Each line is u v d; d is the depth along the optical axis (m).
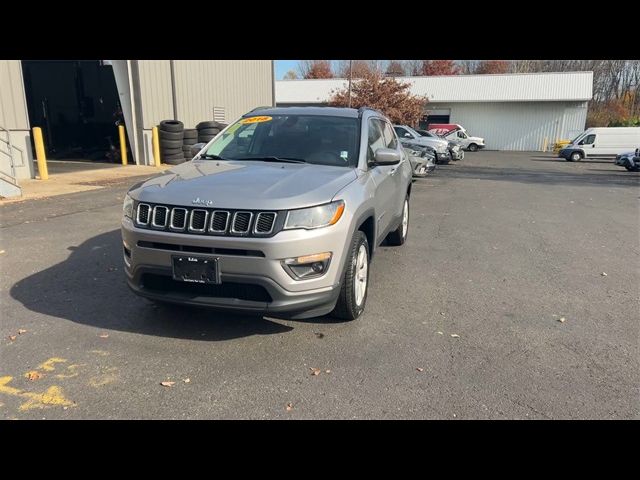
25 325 4.12
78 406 3.00
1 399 3.06
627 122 47.50
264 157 4.71
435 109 45.81
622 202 12.87
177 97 19.61
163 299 3.67
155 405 3.03
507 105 44.06
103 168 17.16
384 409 3.04
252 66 24.61
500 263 6.50
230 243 3.40
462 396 3.20
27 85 23.28
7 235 7.14
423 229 8.62
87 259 6.02
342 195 3.81
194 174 4.11
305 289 3.55
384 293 5.17
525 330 4.31
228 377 3.36
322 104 46.09
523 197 13.50
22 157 13.09
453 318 4.54
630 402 3.19
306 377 3.38
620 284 5.72
